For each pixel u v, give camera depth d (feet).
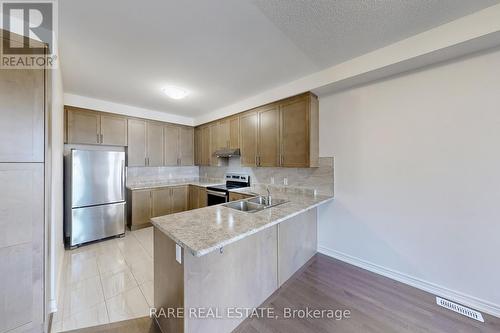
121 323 5.32
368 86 7.73
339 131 8.57
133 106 12.66
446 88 6.17
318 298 6.31
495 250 5.56
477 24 4.91
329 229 9.01
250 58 6.97
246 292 5.53
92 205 10.23
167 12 4.79
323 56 6.91
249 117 11.12
